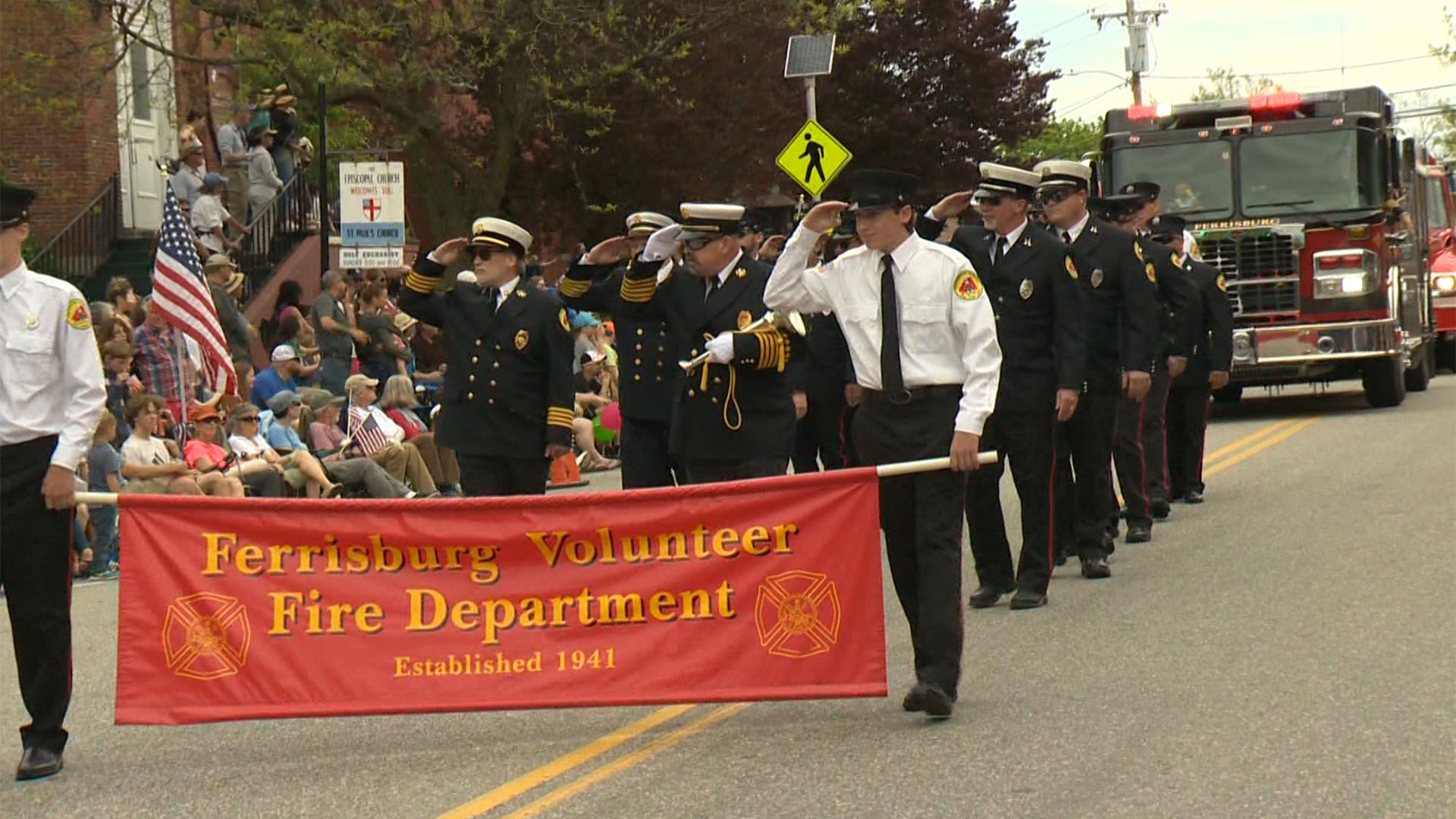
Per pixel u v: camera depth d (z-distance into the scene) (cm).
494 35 2538
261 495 1545
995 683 817
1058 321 1002
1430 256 2630
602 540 756
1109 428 1108
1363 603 963
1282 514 1325
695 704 776
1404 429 1877
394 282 2380
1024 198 1008
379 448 1666
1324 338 2075
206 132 2705
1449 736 688
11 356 721
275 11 2405
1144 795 626
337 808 651
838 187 3950
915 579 779
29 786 708
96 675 952
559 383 970
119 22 2395
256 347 2184
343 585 754
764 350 888
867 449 763
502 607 756
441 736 763
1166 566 1131
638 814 627
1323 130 2092
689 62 3006
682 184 3150
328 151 2595
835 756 695
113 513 1408
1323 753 671
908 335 748
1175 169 2130
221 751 753
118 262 2419
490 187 2842
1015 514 1421
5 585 721
